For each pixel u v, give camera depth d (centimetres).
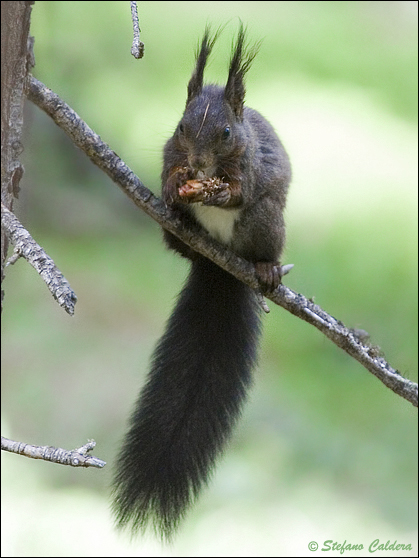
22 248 454
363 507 1230
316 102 2097
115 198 1881
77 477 1232
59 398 1385
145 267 1742
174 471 703
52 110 559
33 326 1548
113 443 1302
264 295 702
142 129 1831
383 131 2075
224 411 760
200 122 711
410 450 1374
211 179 676
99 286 1639
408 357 1630
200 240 678
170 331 788
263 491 1238
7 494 1181
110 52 2034
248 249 759
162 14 2184
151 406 747
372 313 1714
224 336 786
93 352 1492
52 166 1820
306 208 1917
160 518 670
